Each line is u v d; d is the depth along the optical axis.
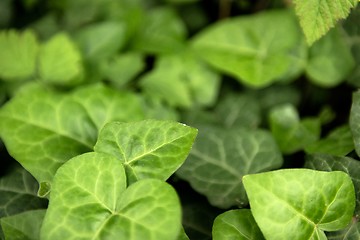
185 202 0.34
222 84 0.43
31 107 0.34
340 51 0.39
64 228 0.28
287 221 0.29
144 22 0.45
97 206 0.28
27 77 0.40
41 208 0.32
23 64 0.40
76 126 0.34
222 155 0.35
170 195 0.28
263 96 0.43
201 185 0.34
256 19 0.42
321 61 0.40
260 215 0.28
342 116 0.41
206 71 0.42
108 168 0.29
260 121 0.42
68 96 0.35
